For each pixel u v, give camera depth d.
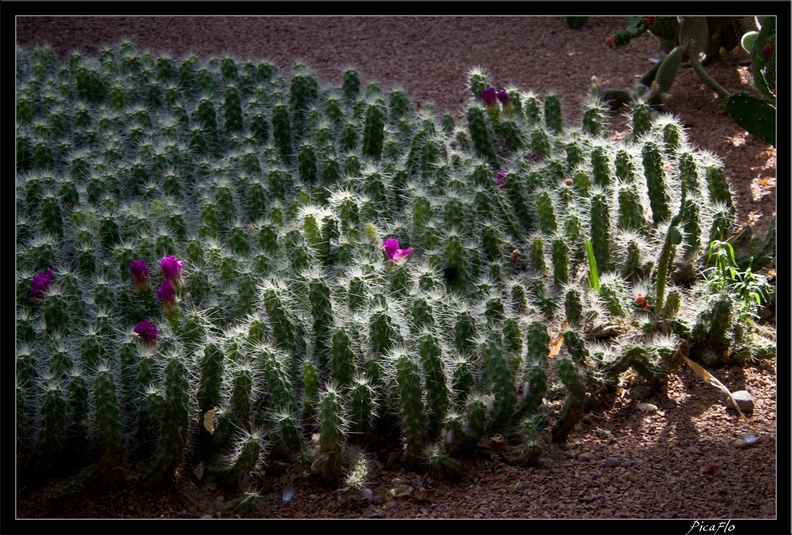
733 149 4.90
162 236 3.56
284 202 4.14
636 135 4.50
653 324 3.43
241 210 4.05
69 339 3.10
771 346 3.39
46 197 3.78
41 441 2.71
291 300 3.21
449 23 7.02
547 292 3.50
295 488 2.76
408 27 6.96
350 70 5.22
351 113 4.94
